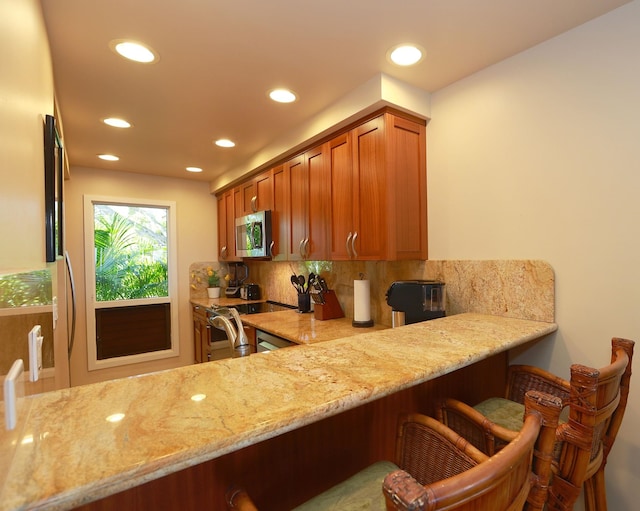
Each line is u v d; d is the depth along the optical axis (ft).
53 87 5.14
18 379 1.73
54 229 4.07
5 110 2.18
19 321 2.00
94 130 7.68
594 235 4.39
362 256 6.29
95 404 2.23
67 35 4.40
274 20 4.24
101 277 11.20
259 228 9.41
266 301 11.69
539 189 4.90
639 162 4.01
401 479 1.49
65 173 8.94
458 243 5.95
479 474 1.59
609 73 4.22
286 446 3.05
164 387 2.51
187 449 1.74
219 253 13.05
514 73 5.14
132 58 4.96
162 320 12.23
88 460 1.64
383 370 2.89
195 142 8.54
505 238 5.31
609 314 4.27
